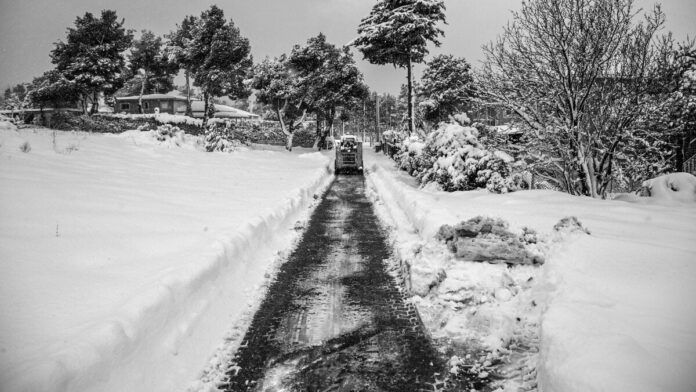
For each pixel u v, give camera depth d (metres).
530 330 4.63
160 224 7.88
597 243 5.77
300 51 40.59
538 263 6.00
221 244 6.75
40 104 37.62
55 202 8.11
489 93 12.62
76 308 4.28
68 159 14.42
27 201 7.82
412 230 9.64
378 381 3.98
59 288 4.67
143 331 4.12
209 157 24.36
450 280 5.83
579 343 3.41
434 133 16.03
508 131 13.60
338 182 21.19
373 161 30.78
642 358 3.03
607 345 3.26
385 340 4.75
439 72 39.31
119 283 4.98
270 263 7.54
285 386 3.90
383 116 84.94
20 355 3.29
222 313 5.37
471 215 9.10
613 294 4.37
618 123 11.49
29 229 6.38
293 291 6.25
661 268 4.90
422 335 4.86
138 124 36.81
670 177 11.54
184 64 40.81
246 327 5.09
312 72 41.47
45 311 4.12
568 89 11.48
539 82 11.95
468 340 4.70
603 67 11.30
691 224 8.00
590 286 4.57
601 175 12.47
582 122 12.05
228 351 4.52
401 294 6.11
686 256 5.26
